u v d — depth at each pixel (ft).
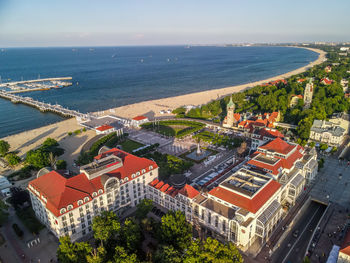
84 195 421.18
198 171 642.63
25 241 421.59
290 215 477.77
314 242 412.57
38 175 495.41
